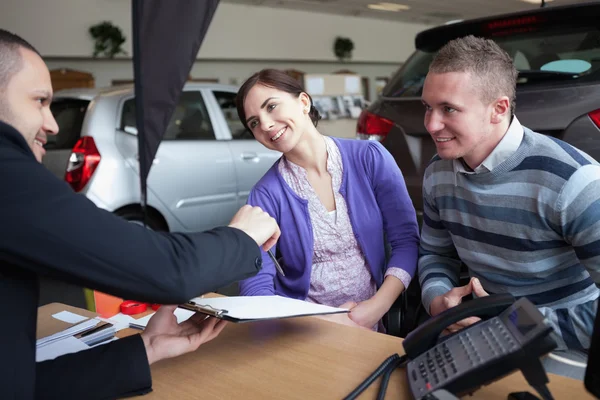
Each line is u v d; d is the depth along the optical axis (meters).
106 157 3.33
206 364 1.02
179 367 1.01
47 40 10.34
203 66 12.96
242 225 0.97
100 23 10.89
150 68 2.49
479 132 1.18
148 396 0.92
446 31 2.59
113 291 0.79
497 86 1.15
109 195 3.31
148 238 0.81
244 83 1.54
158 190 3.52
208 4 2.46
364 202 1.63
